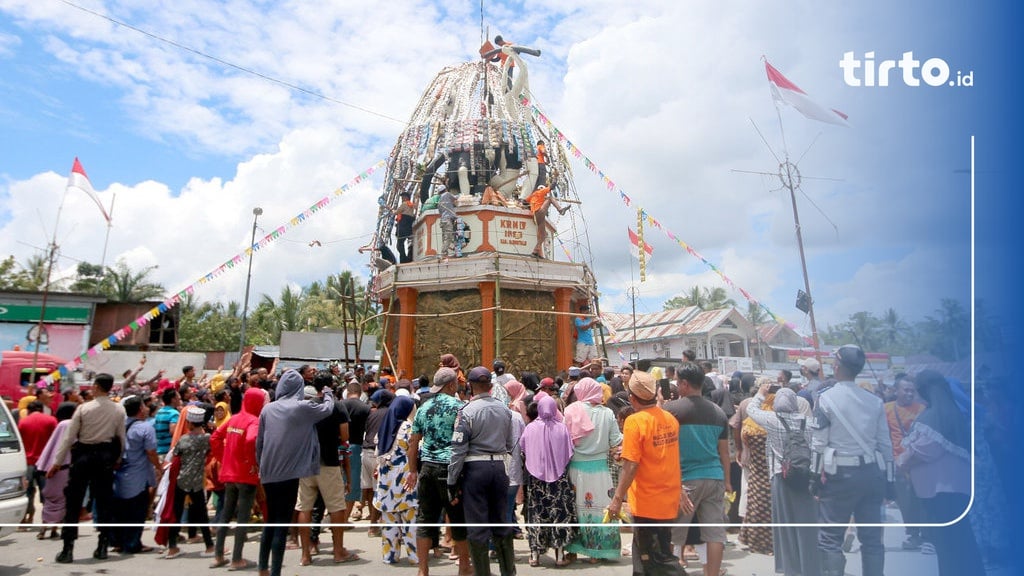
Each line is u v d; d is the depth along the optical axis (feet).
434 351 63.00
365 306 78.02
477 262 62.28
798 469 18.75
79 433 25.38
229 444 24.64
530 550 25.80
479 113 73.97
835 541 17.80
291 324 146.61
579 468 24.80
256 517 31.32
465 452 20.77
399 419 26.50
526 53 73.61
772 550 21.25
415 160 70.44
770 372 23.03
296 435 21.56
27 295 60.34
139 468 26.55
